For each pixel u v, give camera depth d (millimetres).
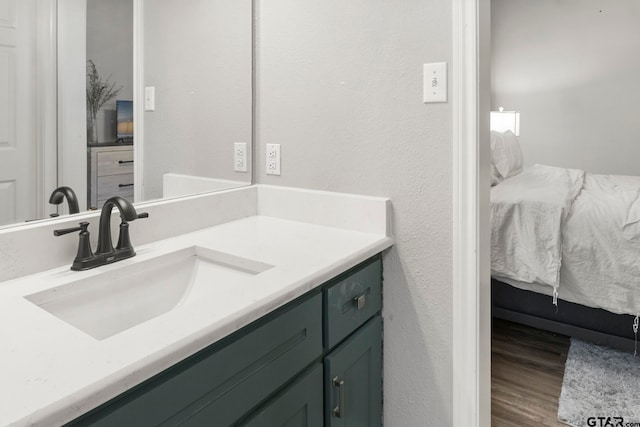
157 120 1313
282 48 1521
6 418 505
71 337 707
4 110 980
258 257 1135
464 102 1191
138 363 626
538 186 2732
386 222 1338
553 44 4660
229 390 795
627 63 4320
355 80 1376
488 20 1212
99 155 1168
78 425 573
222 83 1499
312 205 1493
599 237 2252
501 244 2463
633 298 2178
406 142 1304
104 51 1168
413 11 1258
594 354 2379
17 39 996
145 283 1116
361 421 1268
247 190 1590
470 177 1201
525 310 2574
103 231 1067
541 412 1895
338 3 1386
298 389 977
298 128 1515
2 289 918
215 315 783
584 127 4582
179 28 1351
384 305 1385
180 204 1355
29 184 1026
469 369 1252
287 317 938
